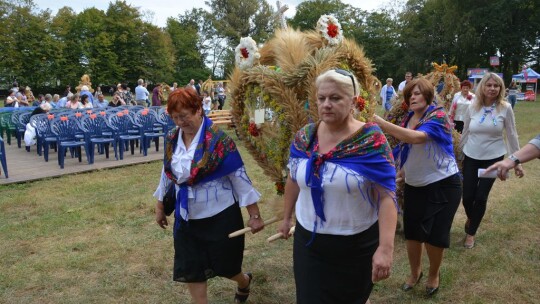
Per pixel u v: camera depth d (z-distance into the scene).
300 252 2.37
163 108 11.52
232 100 3.71
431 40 52.16
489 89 4.37
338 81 2.12
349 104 2.16
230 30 72.31
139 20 58.28
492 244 4.66
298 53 3.50
